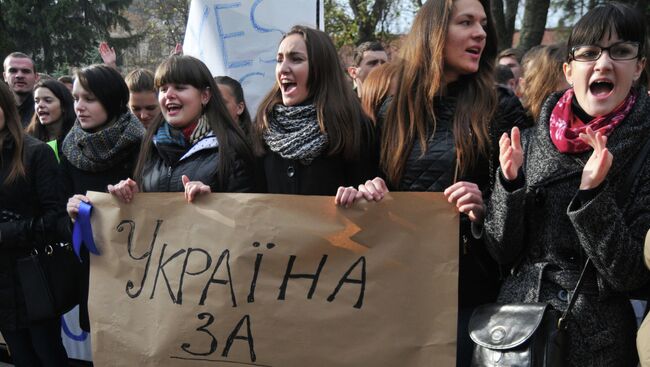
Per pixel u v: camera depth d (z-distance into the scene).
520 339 2.24
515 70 6.20
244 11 5.00
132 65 22.08
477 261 2.74
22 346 3.77
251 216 2.72
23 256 3.63
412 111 2.81
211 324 2.72
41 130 4.90
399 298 2.55
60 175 3.73
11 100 3.62
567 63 2.50
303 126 3.00
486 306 2.44
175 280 2.79
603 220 2.18
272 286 2.67
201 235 2.78
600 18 2.36
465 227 2.75
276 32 4.97
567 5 17.59
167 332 2.78
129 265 2.88
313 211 2.65
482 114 2.74
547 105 2.55
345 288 2.60
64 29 20.58
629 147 2.30
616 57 2.35
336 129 2.96
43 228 3.58
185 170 3.13
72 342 4.57
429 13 2.82
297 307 2.64
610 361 2.35
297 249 2.65
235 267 2.71
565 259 2.40
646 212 2.28
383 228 2.57
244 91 5.01
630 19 2.35
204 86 3.22
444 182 2.73
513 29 14.73
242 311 2.70
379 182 2.59
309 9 4.97
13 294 3.61
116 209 2.93
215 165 3.08
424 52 2.81
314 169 2.99
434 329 2.51
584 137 2.21
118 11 22.20
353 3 15.68
